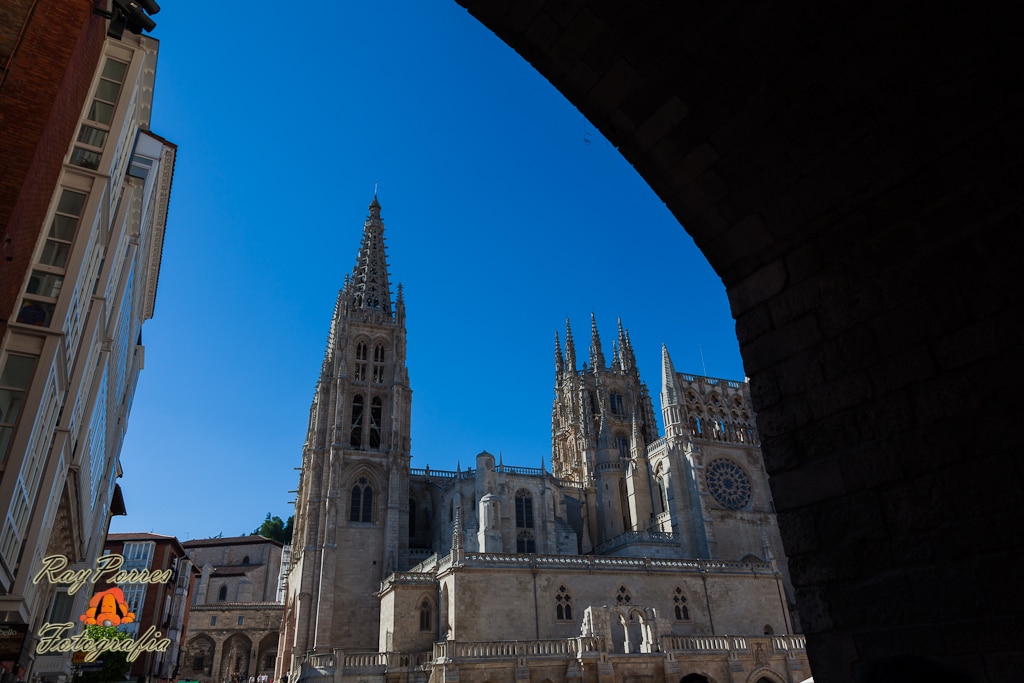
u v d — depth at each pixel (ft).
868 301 30.55
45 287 69.31
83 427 96.78
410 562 289.53
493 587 210.18
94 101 79.36
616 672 183.42
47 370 65.62
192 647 354.95
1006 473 24.49
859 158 31.32
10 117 48.29
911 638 25.90
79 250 72.28
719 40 31.14
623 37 32.68
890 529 27.58
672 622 227.40
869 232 31.09
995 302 26.11
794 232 34.42
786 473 32.71
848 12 28.32
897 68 28.86
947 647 24.77
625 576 229.25
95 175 76.13
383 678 185.16
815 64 30.27
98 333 95.40
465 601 204.85
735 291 37.86
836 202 32.58
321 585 262.06
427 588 224.33
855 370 30.45
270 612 372.17
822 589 29.71
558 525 307.17
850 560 28.84
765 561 259.39
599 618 191.93
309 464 320.09
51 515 84.74
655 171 37.99
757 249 36.35
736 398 328.29
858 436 29.68
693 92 33.42
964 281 27.22
